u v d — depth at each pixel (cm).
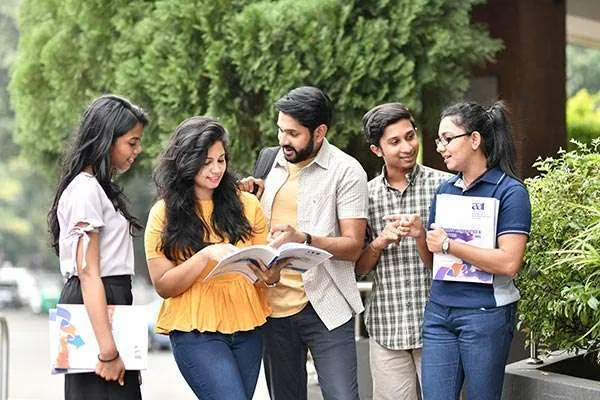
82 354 752
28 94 1911
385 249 897
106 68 1772
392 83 1472
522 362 946
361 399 1283
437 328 820
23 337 4797
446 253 799
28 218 7344
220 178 791
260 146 1555
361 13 1492
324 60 1461
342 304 865
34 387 2573
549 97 1798
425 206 898
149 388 2528
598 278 860
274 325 871
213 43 1534
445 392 813
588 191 918
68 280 775
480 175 812
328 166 866
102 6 1753
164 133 1602
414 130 891
